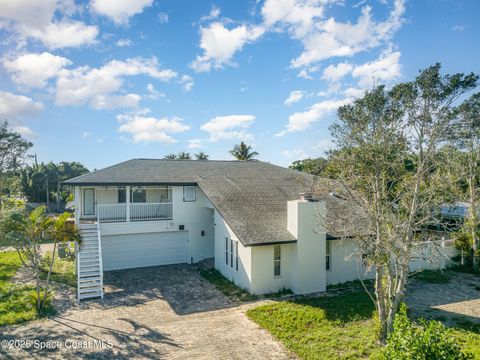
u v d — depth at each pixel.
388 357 6.76
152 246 20.89
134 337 10.54
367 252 10.59
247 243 14.13
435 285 16.75
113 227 19.67
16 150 31.22
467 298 14.74
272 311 12.62
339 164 12.19
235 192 19.91
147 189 22.55
